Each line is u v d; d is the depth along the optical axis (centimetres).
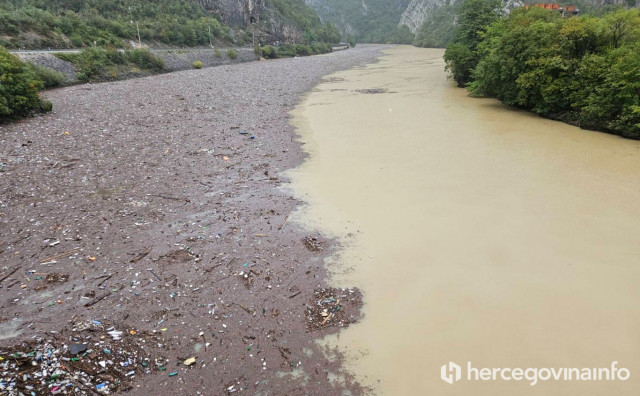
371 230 1137
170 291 866
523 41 2530
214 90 3469
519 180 1466
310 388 649
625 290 869
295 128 2236
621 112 2005
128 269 936
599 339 741
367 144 1933
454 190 1388
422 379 667
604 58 2167
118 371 658
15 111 2228
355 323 794
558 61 2308
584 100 2194
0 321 762
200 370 675
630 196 1318
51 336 718
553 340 742
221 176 1508
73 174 1473
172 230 1116
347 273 948
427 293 875
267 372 679
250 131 2128
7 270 916
